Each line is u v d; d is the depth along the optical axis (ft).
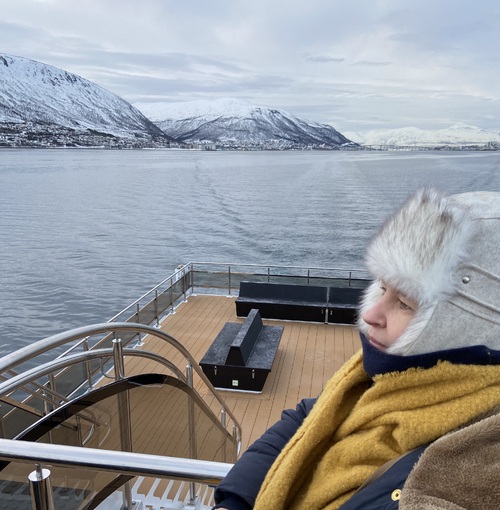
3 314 82.79
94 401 7.29
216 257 125.59
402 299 2.54
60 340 7.46
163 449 9.78
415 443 2.25
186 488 7.97
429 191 2.63
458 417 2.15
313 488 2.76
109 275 108.27
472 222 2.35
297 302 37.04
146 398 8.91
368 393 2.63
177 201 224.33
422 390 2.34
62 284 100.17
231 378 26.73
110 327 9.18
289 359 30.71
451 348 2.34
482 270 2.30
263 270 113.60
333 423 3.02
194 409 11.66
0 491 4.80
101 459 4.57
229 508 3.45
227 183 302.04
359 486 2.49
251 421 24.21
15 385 6.78
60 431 6.54
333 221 172.35
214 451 13.75
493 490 1.81
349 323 35.96
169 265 117.91
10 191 254.27
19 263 114.93
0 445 4.67
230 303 40.98
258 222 171.53
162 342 32.94
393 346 2.49
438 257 2.32
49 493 4.78
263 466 3.72
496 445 1.91
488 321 2.30
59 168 419.95
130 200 227.61
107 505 6.59
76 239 142.92
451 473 1.91
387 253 2.54
